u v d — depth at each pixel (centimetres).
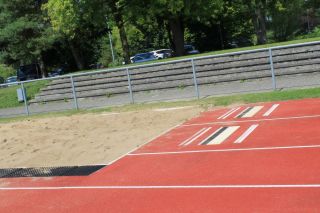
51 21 3550
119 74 2275
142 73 2244
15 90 2645
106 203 714
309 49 1903
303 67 1908
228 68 2064
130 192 752
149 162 941
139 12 3150
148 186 770
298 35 5900
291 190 642
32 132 1590
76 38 3978
